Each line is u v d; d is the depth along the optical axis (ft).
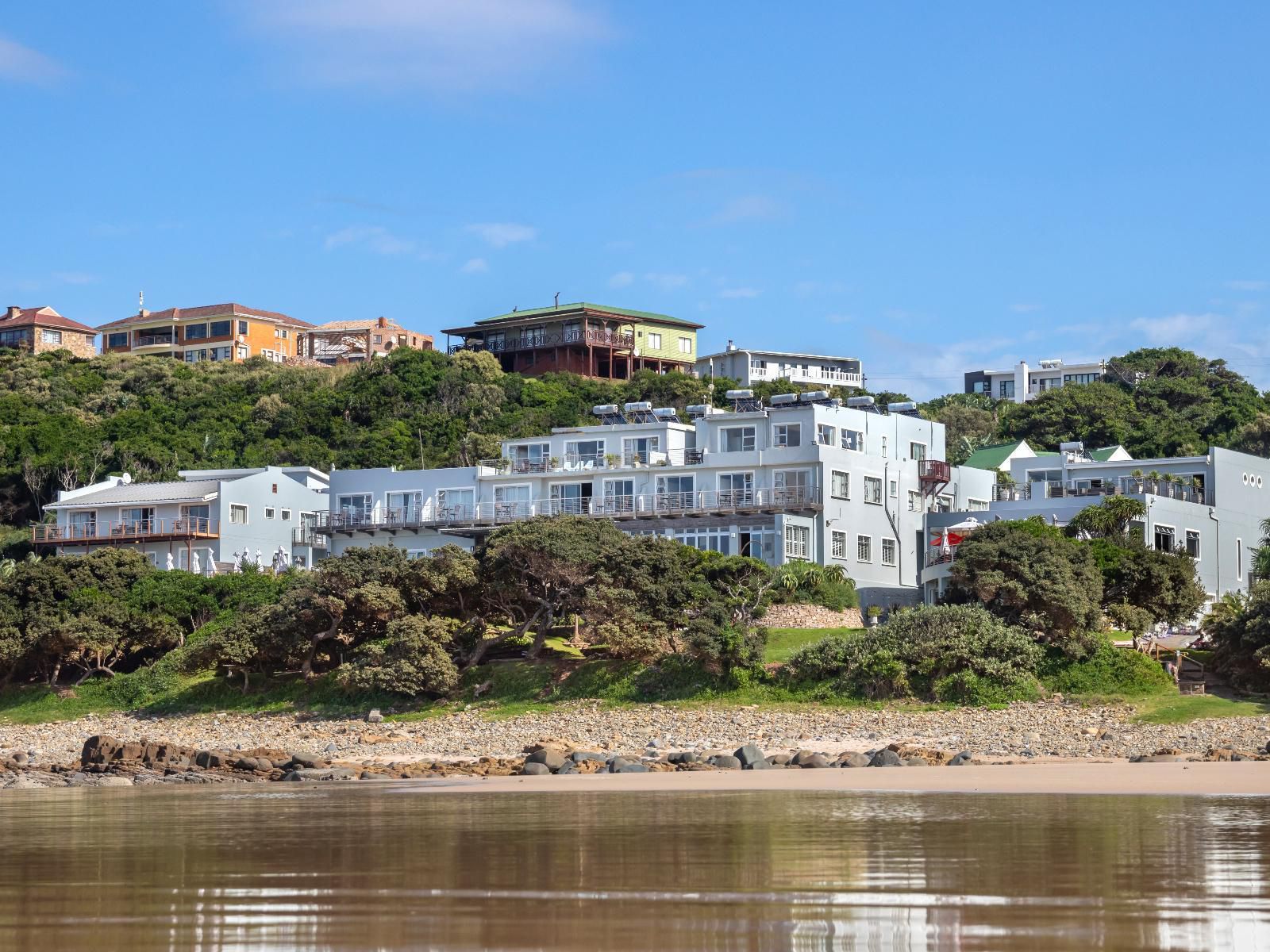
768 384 591.78
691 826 111.04
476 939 64.80
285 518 414.21
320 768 212.64
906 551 375.04
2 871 88.74
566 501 377.50
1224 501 370.12
